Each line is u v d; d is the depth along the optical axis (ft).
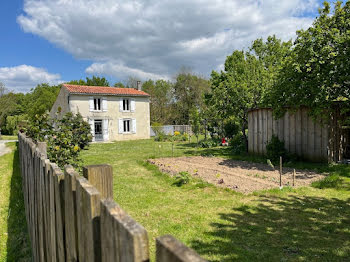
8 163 34.35
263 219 14.64
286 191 19.69
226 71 75.87
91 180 4.67
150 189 21.38
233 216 15.15
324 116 28.84
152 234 13.20
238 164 32.30
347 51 25.34
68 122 25.99
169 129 114.73
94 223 3.48
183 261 1.84
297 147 33.22
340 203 17.01
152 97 156.87
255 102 42.24
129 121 90.53
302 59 28.07
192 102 140.77
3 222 15.62
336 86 27.55
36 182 8.86
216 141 63.93
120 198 18.98
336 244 11.70
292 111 31.42
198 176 24.94
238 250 11.35
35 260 9.98
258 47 65.05
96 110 82.43
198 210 16.30
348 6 26.58
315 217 14.78
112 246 2.87
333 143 30.30
